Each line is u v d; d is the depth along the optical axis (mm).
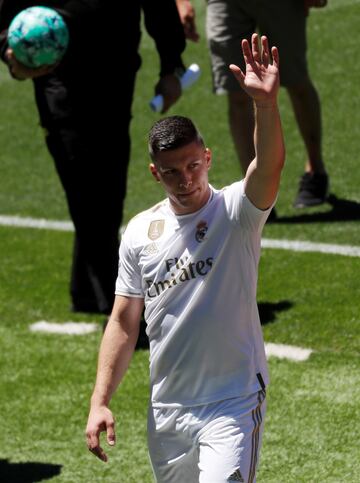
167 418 13141
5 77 41188
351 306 22047
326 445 17359
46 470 17359
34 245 27562
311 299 22547
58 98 21453
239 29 26531
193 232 12867
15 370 21031
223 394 12891
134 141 34125
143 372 20500
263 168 12297
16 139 35812
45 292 24656
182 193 12609
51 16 20672
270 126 12180
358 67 37156
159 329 13102
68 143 21531
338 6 42188
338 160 30984
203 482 12469
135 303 13445
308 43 39344
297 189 29531
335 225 26594
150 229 13148
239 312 12891
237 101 26734
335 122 33656
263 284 23531
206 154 12852
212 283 12828
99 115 21500
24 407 19516
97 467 17375
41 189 31766
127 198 30219
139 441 18125
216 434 12719
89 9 21141
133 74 21828
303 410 18469
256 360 13031
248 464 12602
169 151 12414
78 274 23312
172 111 35938
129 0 21438
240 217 12648
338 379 19406
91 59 21281
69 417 19062
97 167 21672
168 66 22078
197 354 12914
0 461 17734
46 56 20609
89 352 21609
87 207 21828
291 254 25016
